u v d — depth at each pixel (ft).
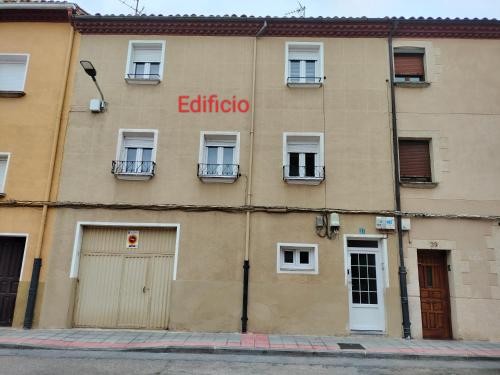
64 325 30.42
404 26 35.14
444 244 31.30
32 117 34.32
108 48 35.76
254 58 35.06
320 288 30.60
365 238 31.63
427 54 35.01
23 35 36.11
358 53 35.14
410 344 27.45
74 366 21.08
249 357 23.94
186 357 23.53
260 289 30.71
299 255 31.86
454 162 32.91
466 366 23.06
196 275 31.12
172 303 30.71
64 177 33.01
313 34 35.63
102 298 31.48
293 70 35.76
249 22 35.37
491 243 31.37
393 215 31.65
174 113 34.24
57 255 31.60
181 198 32.53
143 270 31.89
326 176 32.58
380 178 32.55
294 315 30.22
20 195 32.76
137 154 34.12
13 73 35.88
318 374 20.67
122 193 32.68
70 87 34.96
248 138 33.60
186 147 33.50
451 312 30.78
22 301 30.94
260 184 32.60
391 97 34.06
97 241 32.40
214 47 35.60
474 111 33.86
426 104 34.04
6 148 33.71
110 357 23.17
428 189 32.35
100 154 33.50
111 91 34.78
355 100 34.17
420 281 31.58
